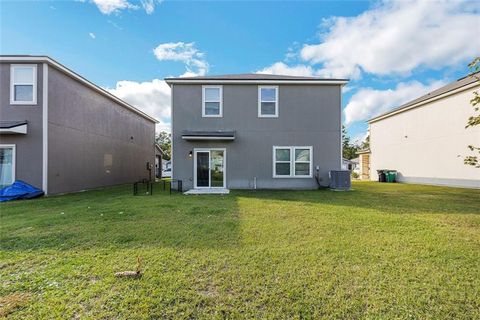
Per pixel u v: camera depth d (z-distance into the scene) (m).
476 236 4.20
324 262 3.15
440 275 2.81
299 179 11.63
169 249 3.60
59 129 10.38
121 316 2.11
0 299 2.34
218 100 11.63
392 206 6.97
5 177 9.56
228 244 3.80
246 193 9.94
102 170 13.70
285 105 11.70
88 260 3.21
